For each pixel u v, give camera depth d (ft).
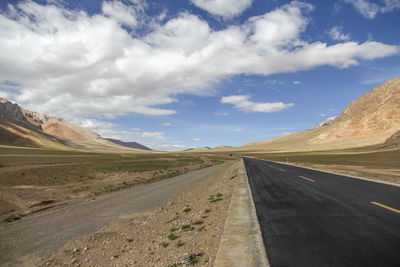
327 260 15.16
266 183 53.01
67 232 34.81
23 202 54.39
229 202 35.27
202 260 16.96
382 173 74.02
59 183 80.89
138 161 223.92
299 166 114.62
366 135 575.79
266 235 20.17
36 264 25.13
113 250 26.35
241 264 15.23
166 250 21.63
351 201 31.73
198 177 98.22
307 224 22.53
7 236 33.58
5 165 134.31
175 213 37.76
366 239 18.29
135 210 46.68
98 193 67.97
